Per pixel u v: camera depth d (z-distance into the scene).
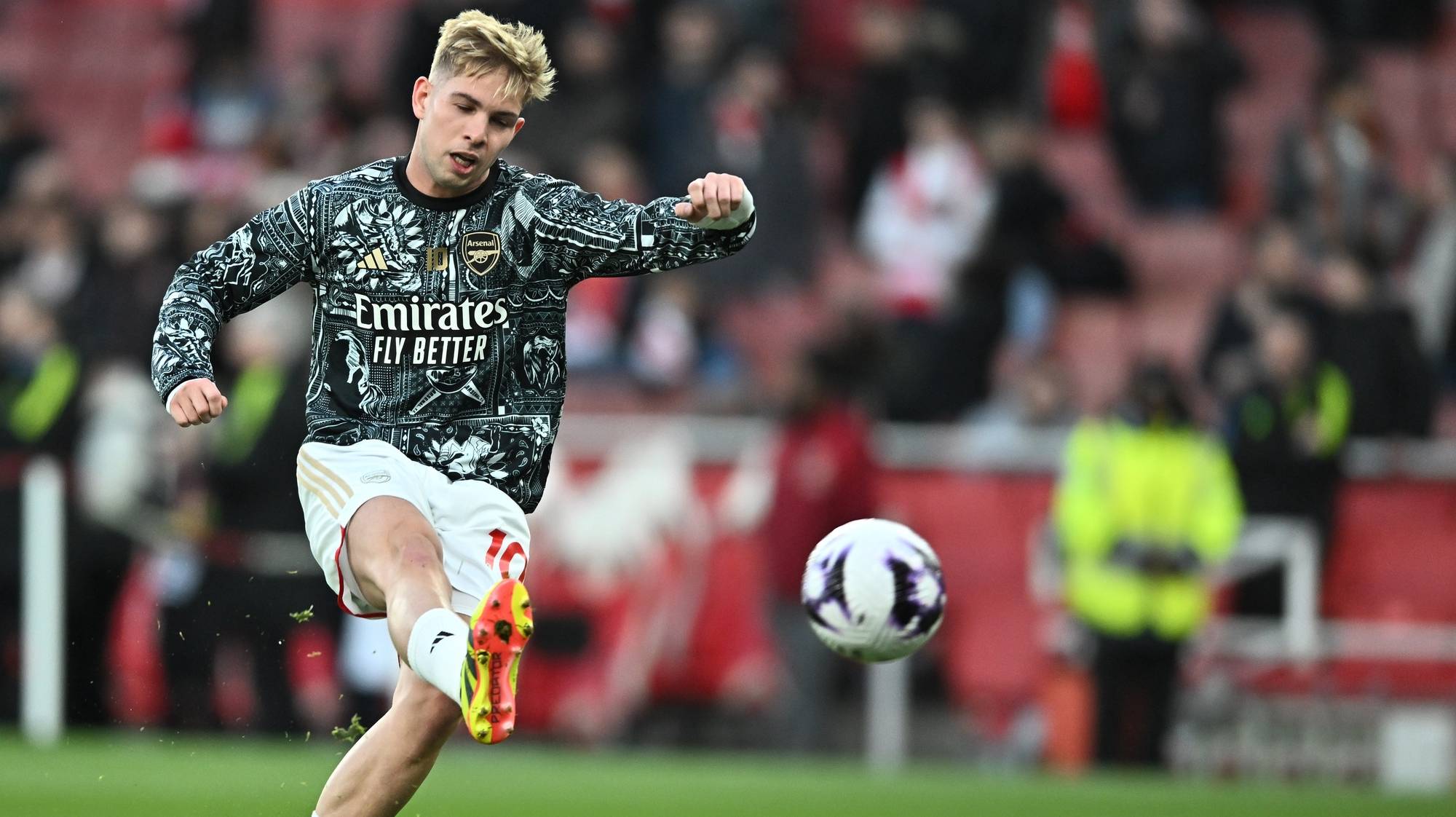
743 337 52.97
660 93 53.59
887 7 62.75
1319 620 44.72
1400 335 47.50
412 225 16.92
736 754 42.59
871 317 47.44
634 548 42.97
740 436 43.22
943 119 52.50
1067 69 60.03
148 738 41.25
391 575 16.28
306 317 42.81
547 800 32.06
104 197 65.38
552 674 42.88
